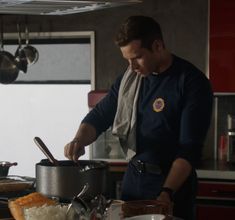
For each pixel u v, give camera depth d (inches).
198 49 180.2
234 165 158.7
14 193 92.2
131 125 94.4
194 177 91.9
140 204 65.1
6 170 107.8
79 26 190.1
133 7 185.3
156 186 91.2
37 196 75.6
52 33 192.4
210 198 147.6
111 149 165.3
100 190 81.7
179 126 91.0
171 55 92.7
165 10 182.5
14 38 197.2
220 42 162.1
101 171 82.0
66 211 69.1
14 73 180.1
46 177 81.5
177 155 85.2
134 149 94.3
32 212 68.7
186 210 91.0
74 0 95.7
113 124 97.9
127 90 96.1
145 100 93.6
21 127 202.2
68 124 199.0
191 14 180.4
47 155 86.4
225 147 172.6
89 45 192.7
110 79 188.4
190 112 86.7
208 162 166.6
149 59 86.9
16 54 182.4
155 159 91.7
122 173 158.6
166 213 64.5
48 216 68.1
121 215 65.5
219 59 162.4
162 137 91.7
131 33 84.6
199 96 87.7
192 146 83.6
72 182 80.1
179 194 90.0
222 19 161.5
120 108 96.4
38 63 198.1
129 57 86.7
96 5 104.4
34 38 195.3
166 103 91.0
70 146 93.7
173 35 182.2
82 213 66.8
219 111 178.5
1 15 188.1
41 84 198.8
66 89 197.6
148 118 93.0
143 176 92.7
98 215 66.4
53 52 196.2
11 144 203.8
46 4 101.4
